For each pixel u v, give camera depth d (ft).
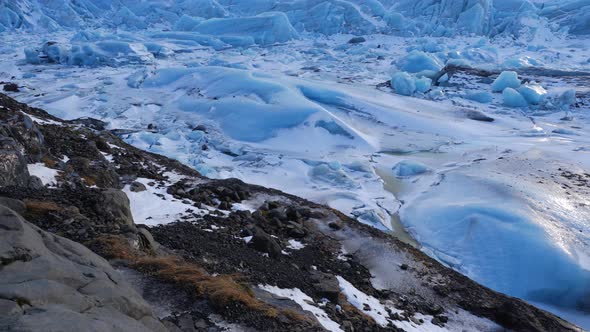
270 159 111.96
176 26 411.13
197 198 57.57
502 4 387.14
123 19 458.91
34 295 15.38
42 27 432.25
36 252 18.76
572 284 63.26
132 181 57.88
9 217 20.15
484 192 87.76
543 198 82.38
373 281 47.98
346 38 367.66
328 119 134.21
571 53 292.20
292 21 407.44
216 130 137.80
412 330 38.09
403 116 147.13
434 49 296.51
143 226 40.55
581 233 72.13
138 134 121.60
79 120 131.54
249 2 493.36
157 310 23.89
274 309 26.76
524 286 65.21
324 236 56.34
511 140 130.11
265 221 54.44
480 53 272.10
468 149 121.80
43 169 47.16
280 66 264.52
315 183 99.30
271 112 139.23
